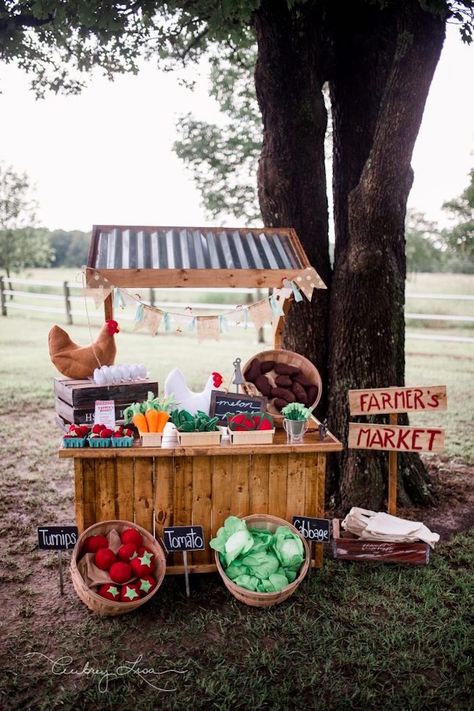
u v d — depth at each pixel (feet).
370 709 8.51
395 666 9.32
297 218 14.84
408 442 12.68
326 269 15.20
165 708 8.48
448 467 17.79
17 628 10.17
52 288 72.84
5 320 47.11
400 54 12.79
